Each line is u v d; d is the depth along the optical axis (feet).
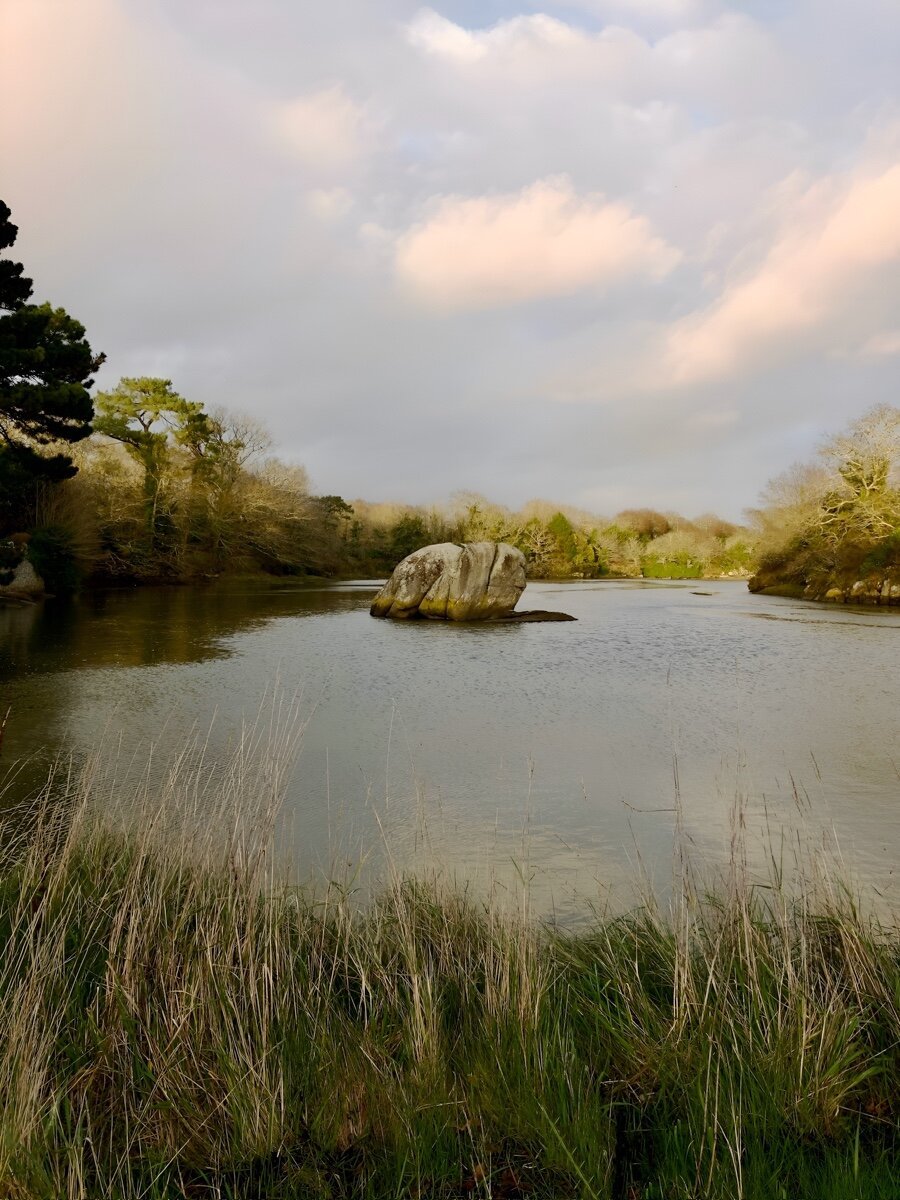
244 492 192.34
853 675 57.67
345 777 28.94
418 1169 8.00
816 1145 8.48
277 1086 9.09
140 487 164.14
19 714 38.96
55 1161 7.85
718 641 80.43
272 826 15.46
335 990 12.05
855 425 152.87
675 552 306.96
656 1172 8.15
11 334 89.45
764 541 181.68
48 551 120.98
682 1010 10.46
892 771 30.58
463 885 18.62
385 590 101.81
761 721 40.63
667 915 16.29
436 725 38.93
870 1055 9.95
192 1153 8.48
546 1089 9.05
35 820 21.68
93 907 13.25
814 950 12.37
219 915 12.20
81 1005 10.89
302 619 96.53
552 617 101.76
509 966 11.33
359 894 17.44
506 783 28.45
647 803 26.17
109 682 49.14
